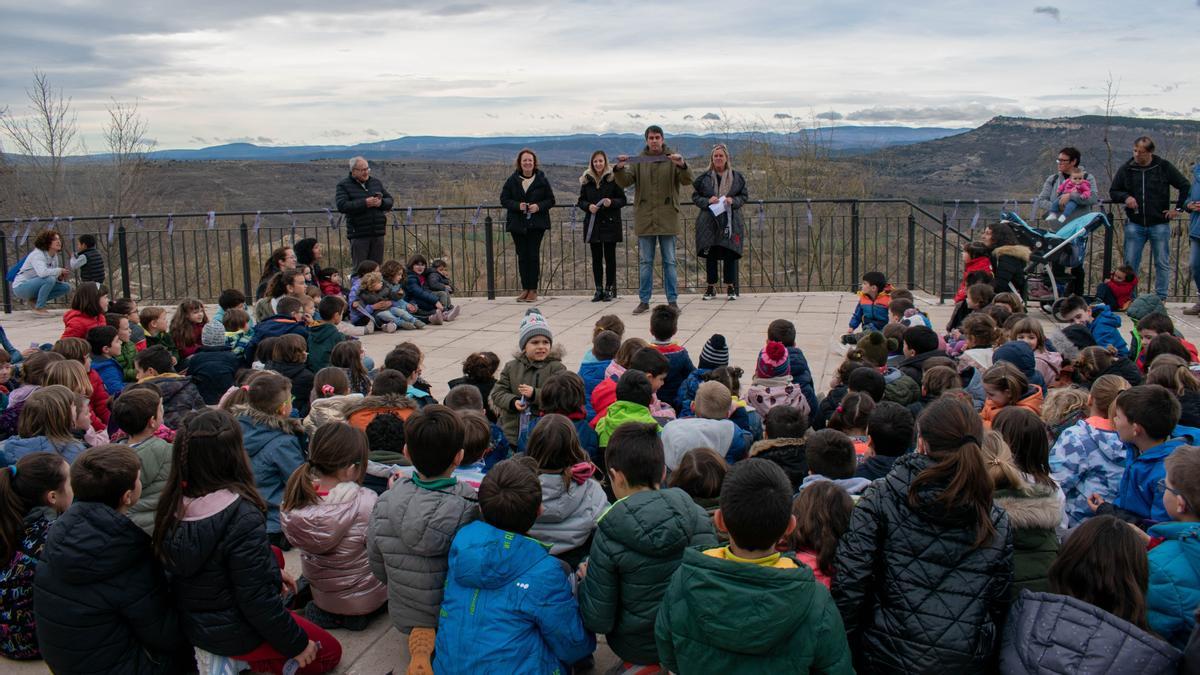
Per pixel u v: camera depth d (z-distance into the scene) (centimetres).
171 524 351
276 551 443
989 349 691
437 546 374
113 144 2961
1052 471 486
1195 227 1108
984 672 324
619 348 638
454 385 665
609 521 352
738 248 1257
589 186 1252
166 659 371
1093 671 296
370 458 489
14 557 407
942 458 329
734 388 597
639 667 365
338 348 675
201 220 2536
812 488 371
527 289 1309
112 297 1518
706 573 296
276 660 381
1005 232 1065
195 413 379
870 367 585
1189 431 468
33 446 484
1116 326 808
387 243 1858
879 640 327
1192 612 328
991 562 322
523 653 345
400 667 403
